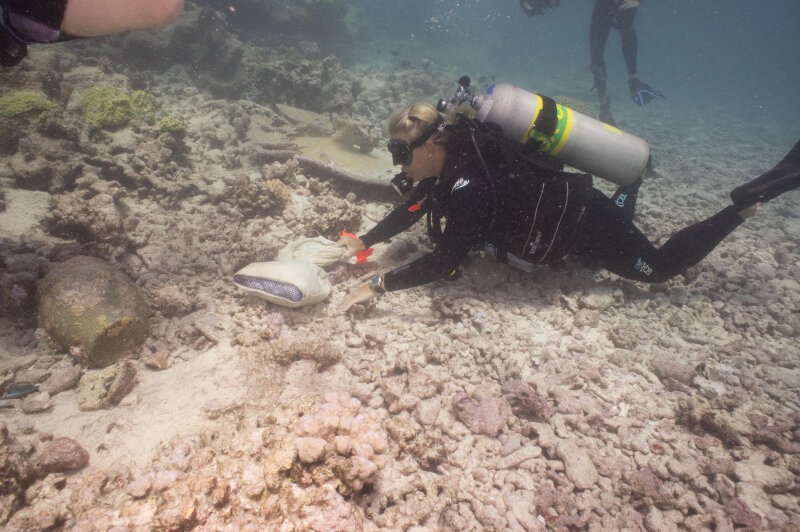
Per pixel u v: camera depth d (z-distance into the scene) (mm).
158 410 2430
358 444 2027
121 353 2672
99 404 2381
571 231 3398
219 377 2684
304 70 9898
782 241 5879
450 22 41688
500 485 2314
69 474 2031
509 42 40156
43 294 2623
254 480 1907
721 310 4035
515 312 3686
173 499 1820
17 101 4594
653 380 3133
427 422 2559
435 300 3629
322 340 2908
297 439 1968
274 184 4684
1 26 1395
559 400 2795
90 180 4211
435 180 3338
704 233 3842
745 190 3719
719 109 26312
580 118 3521
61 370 2496
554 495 2240
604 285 4203
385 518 2039
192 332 2934
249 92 9523
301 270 3258
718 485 2322
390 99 12070
